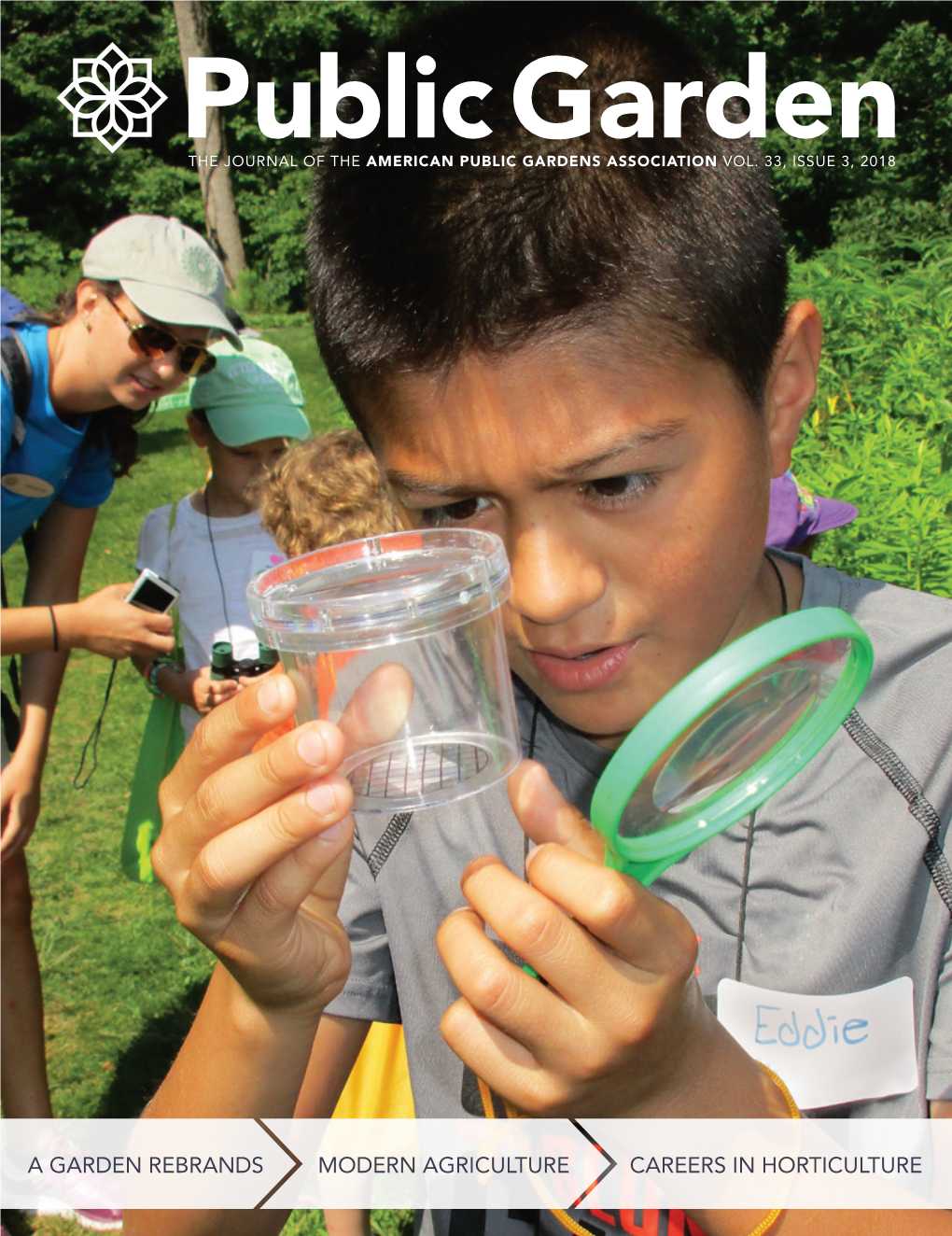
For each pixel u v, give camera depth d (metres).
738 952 1.49
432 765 1.14
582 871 1.06
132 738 6.95
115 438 4.18
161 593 4.05
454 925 1.15
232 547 4.27
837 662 1.10
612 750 1.65
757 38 18.08
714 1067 1.15
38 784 3.97
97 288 3.89
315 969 1.31
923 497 3.04
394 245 1.19
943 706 1.49
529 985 1.08
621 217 1.18
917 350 4.45
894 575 2.84
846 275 5.95
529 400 1.13
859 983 1.43
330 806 1.11
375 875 1.75
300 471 3.12
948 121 15.44
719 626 1.28
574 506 1.19
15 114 27.97
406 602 1.09
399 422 1.23
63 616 3.96
